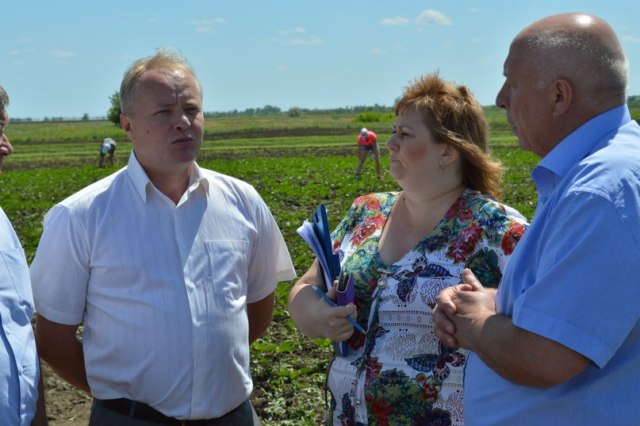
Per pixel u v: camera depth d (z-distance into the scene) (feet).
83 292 11.84
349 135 264.93
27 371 10.35
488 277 10.67
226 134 289.12
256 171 104.73
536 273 8.41
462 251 10.76
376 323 11.05
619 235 7.59
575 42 8.23
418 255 11.05
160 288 11.54
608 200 7.69
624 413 7.89
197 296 11.66
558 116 8.45
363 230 12.01
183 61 12.05
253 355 23.61
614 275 7.55
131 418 11.67
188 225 11.84
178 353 11.49
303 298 11.72
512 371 8.28
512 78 8.70
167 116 11.46
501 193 11.76
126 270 11.53
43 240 11.80
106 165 131.23
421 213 11.41
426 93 11.18
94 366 11.84
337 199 68.80
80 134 340.39
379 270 11.28
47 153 208.54
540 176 8.77
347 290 10.89
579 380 8.13
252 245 12.79
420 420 10.70
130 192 11.85
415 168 11.09
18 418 10.17
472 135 11.20
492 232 10.66
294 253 41.01
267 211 13.14
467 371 9.57
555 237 8.01
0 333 10.10
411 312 10.78
